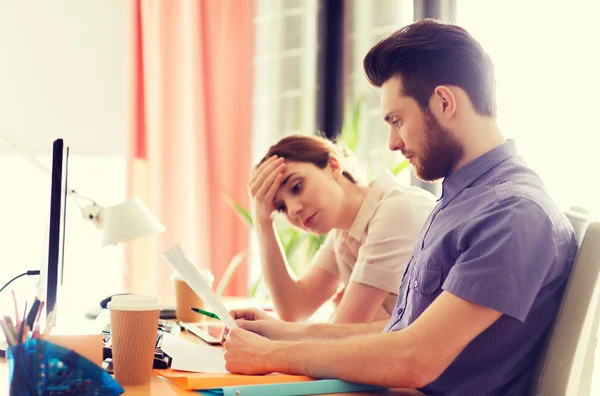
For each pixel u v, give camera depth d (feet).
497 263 3.46
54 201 3.48
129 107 10.20
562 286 3.80
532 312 3.72
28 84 10.18
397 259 5.67
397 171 8.83
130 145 10.20
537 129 8.52
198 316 5.93
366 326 5.22
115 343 3.47
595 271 3.70
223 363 4.02
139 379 3.48
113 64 10.46
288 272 6.68
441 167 4.09
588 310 3.70
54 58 10.25
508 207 3.64
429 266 3.95
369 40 10.18
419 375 3.40
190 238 10.30
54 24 10.25
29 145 10.18
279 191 6.30
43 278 3.82
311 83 10.55
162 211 10.21
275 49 10.56
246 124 10.41
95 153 10.43
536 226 3.59
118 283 10.12
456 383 3.80
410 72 4.02
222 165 10.37
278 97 10.55
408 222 5.77
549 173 8.41
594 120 8.11
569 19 8.32
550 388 3.74
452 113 3.97
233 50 10.39
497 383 3.78
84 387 3.03
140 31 10.34
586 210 4.30
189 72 10.27
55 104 10.27
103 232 5.68
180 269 4.26
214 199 10.40
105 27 10.43
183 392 3.34
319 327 5.15
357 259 6.16
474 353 3.76
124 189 10.43
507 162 3.98
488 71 4.04
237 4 10.40
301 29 10.52
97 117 10.43
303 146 6.22
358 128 9.71
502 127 8.77
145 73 10.28
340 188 6.18
